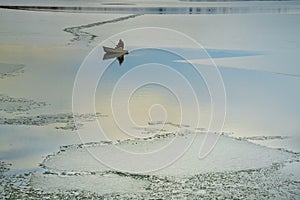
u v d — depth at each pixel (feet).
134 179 40.55
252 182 40.11
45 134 50.44
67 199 36.88
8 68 78.64
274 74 79.30
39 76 73.51
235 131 52.34
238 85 71.31
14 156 45.01
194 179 40.55
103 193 37.88
